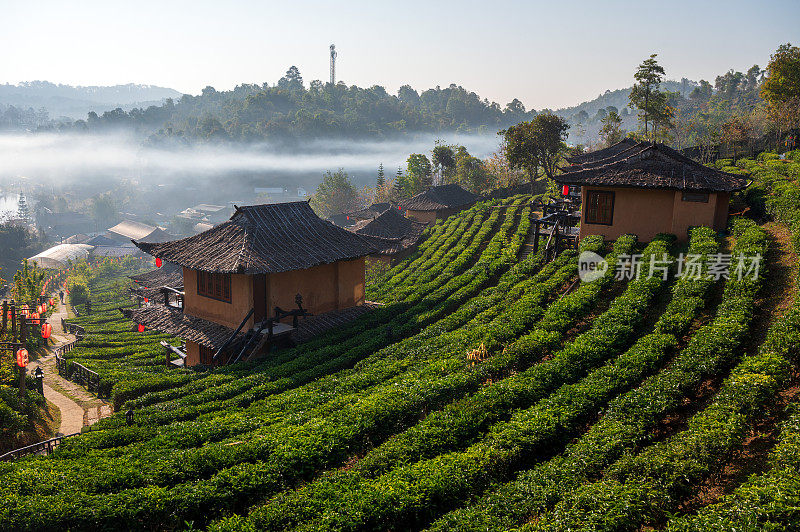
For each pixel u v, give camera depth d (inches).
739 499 481.1
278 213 1274.6
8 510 536.4
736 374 681.6
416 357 1007.6
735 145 2898.6
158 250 1232.2
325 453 657.6
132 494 572.7
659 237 1332.4
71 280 3248.0
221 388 946.7
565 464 574.2
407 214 3095.5
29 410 978.1
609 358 862.5
